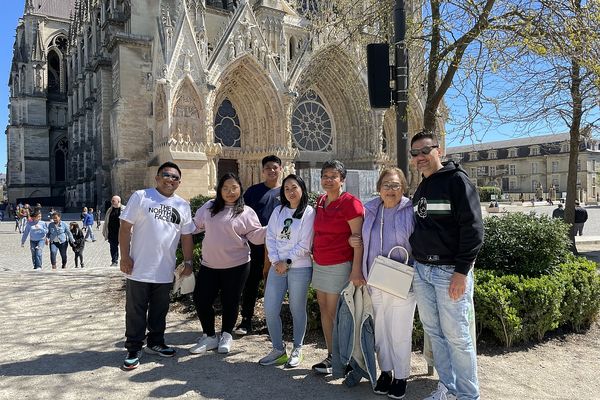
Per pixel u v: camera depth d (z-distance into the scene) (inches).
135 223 244.5
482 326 268.8
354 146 1457.9
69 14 2842.0
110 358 246.7
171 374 224.4
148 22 1293.1
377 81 316.2
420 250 187.9
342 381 216.2
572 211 590.9
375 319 207.3
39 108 2655.0
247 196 315.6
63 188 2721.5
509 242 301.6
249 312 297.4
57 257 751.7
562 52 353.1
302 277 234.5
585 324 305.4
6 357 247.3
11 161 2620.6
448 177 183.5
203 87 1106.7
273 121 1240.8
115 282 450.3
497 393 202.7
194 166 1082.1
